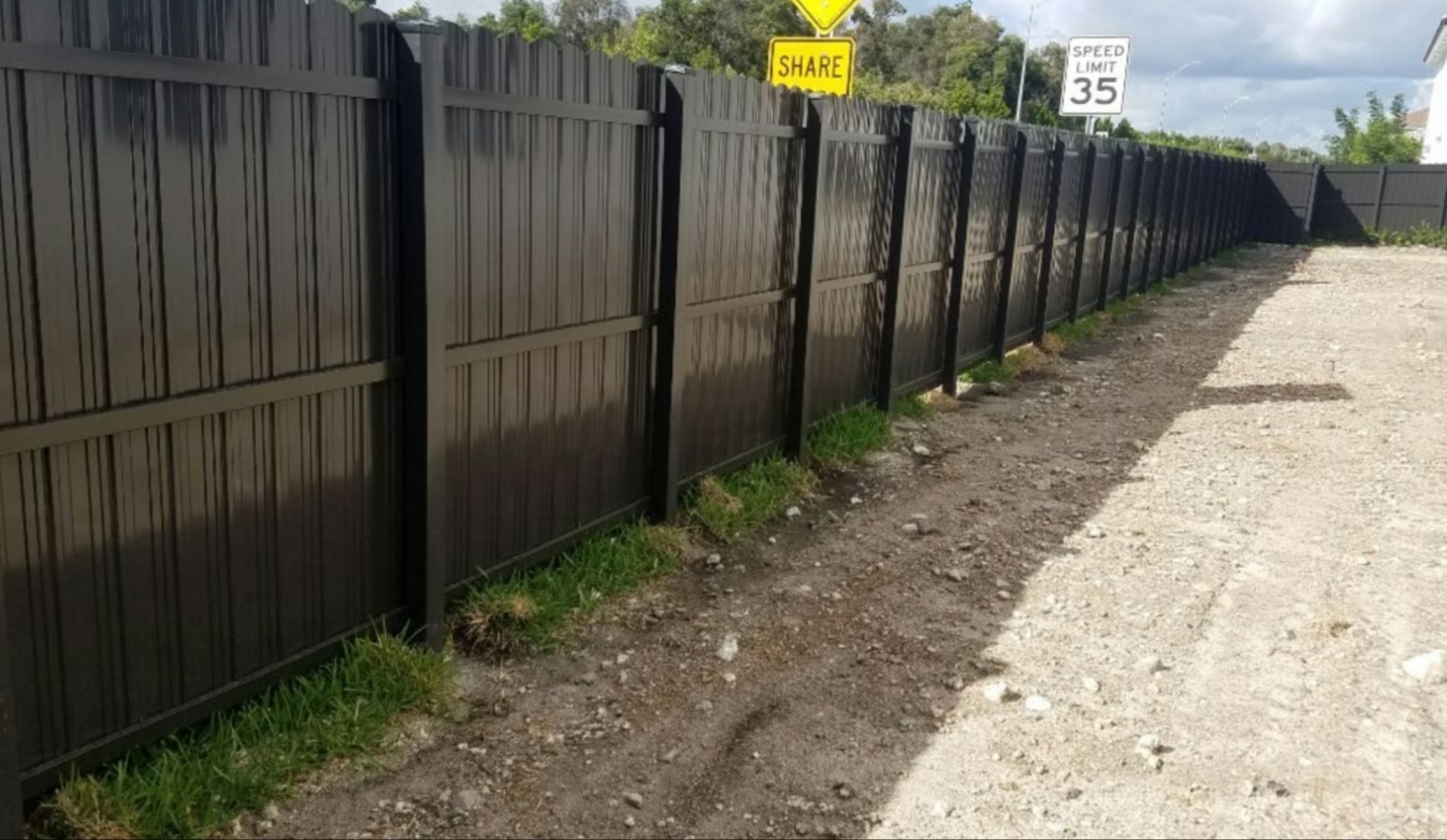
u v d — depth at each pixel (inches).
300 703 139.8
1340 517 248.5
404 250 146.7
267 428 133.4
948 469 277.1
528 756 141.9
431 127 142.8
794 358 255.1
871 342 300.5
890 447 289.6
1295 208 1179.9
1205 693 165.9
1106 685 167.6
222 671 133.4
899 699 161.2
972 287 369.4
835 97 251.3
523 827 128.0
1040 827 131.5
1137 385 397.7
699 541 213.6
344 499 146.3
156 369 118.9
